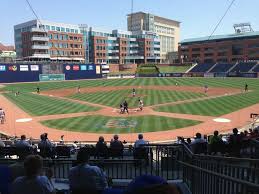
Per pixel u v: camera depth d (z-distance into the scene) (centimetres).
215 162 857
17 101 6450
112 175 1197
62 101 6425
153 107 5444
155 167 1439
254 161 647
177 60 18738
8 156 1598
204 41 16925
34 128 4091
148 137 3531
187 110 5103
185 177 1048
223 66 13338
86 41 16975
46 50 14562
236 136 1672
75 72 12025
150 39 19912
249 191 457
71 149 2030
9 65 10606
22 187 518
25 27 15088
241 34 15475
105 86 9400
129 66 16062
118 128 3978
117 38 18412
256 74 11162
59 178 1133
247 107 5316
